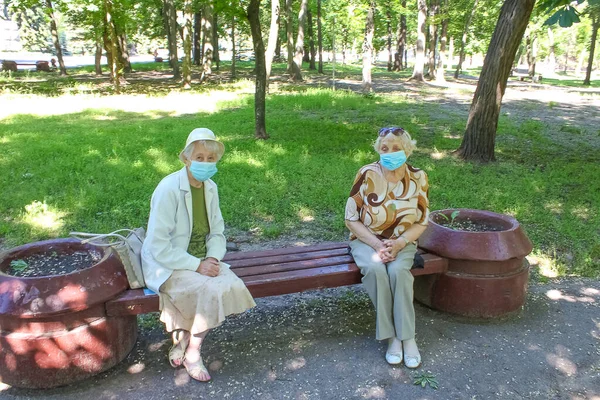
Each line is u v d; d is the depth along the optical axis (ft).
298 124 38.58
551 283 14.14
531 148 31.76
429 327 11.54
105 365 9.51
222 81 78.95
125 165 24.89
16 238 16.37
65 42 200.64
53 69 105.91
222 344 10.82
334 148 30.32
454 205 19.95
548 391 9.52
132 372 9.81
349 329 11.46
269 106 49.37
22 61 127.44
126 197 20.43
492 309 11.67
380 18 113.09
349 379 9.68
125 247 9.84
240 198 20.39
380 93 64.85
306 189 21.76
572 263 15.67
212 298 9.22
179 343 9.92
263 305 12.58
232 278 9.57
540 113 49.57
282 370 9.93
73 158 26.48
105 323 9.34
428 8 103.76
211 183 10.31
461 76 110.83
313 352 10.53
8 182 22.09
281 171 24.38
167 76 90.22
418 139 34.04
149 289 9.70
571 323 11.89
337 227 17.87
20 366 8.88
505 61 26.48
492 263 11.47
